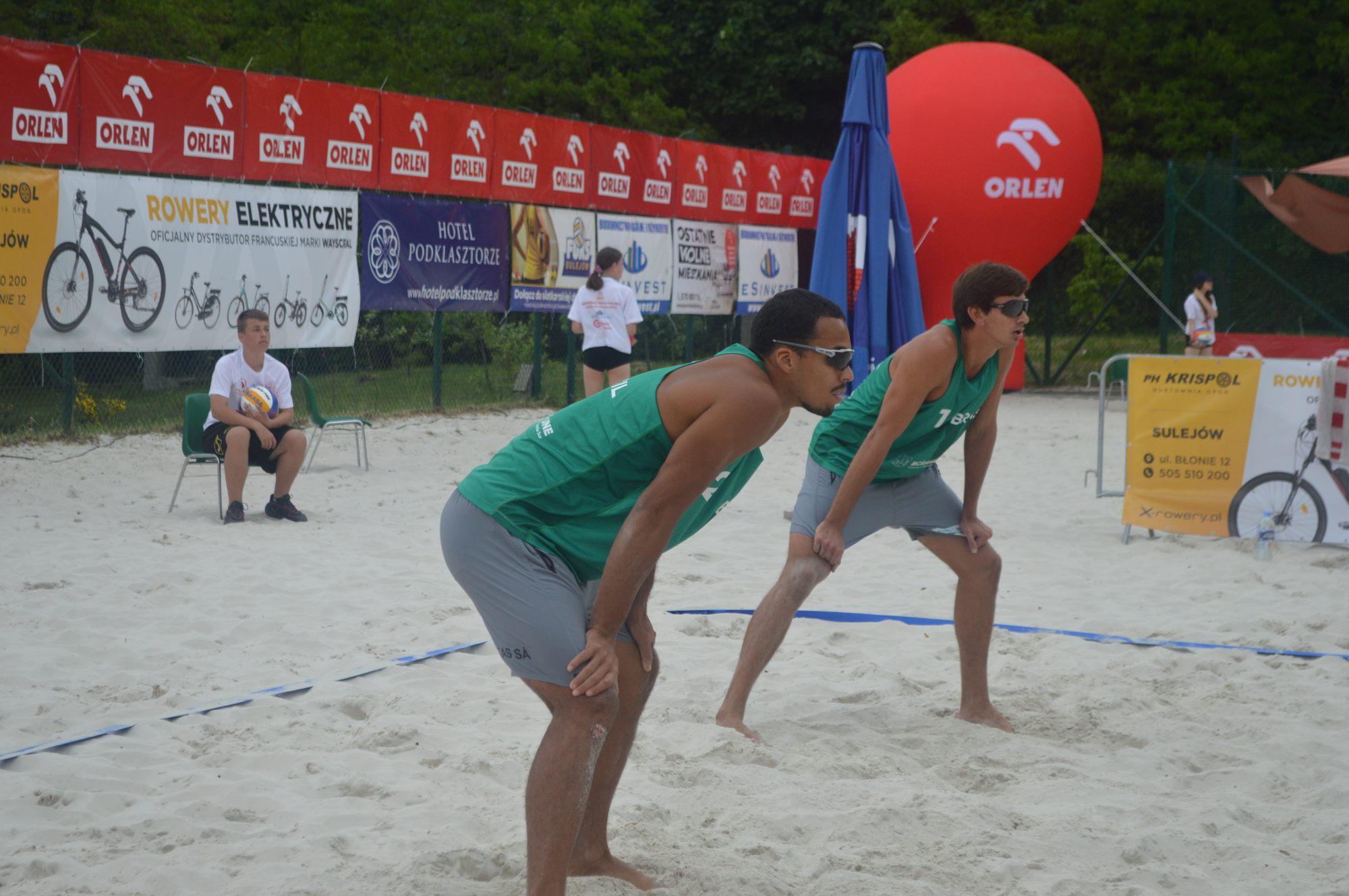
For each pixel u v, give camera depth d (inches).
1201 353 640.4
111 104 435.5
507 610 107.7
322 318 510.3
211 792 142.7
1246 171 709.9
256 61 870.4
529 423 577.3
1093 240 834.8
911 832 132.6
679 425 103.4
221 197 471.2
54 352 426.6
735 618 239.1
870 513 174.7
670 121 1094.4
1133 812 139.9
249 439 330.0
